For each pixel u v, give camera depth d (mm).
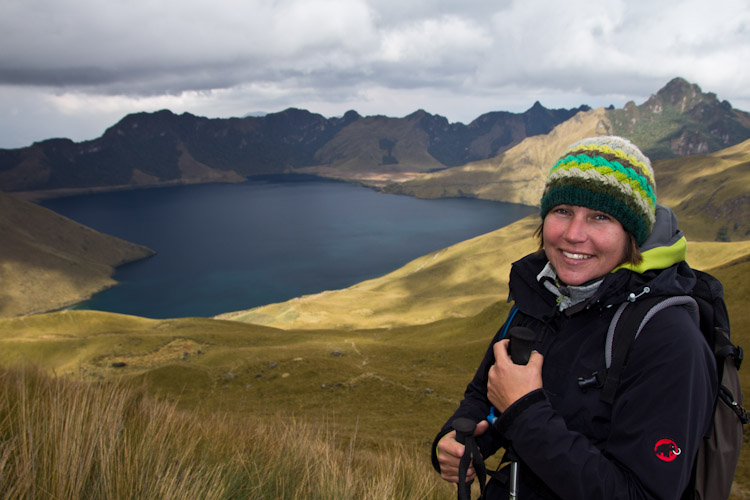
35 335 91500
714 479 1381
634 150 1545
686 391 1253
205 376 39344
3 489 1764
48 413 2707
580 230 1491
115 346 70188
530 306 1681
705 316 1522
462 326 67812
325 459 3010
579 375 1479
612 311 1494
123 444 2371
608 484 1233
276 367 40156
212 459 3014
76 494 1782
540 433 1317
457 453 1629
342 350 52031
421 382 34281
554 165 1667
